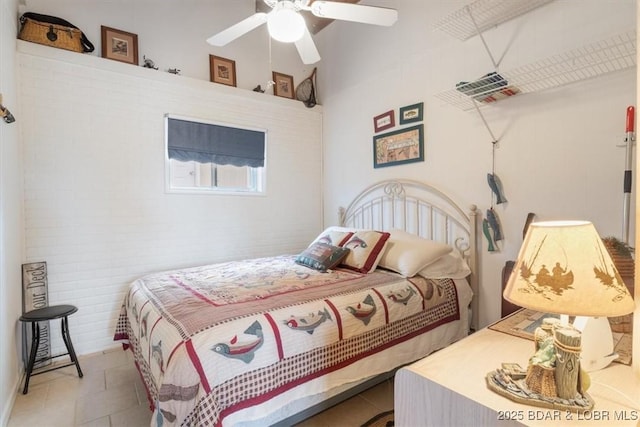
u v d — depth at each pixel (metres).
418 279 2.25
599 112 1.87
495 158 2.37
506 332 1.26
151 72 2.94
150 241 2.98
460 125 2.59
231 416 1.32
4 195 1.93
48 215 2.53
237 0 3.51
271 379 1.45
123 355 2.67
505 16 2.25
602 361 0.98
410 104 2.98
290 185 3.82
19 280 2.32
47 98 2.52
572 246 0.85
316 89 4.10
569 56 1.94
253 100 3.53
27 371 2.12
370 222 3.41
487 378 0.90
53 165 2.54
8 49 2.14
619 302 0.80
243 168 3.56
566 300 0.81
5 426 1.78
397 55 3.10
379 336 1.86
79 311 2.67
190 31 3.24
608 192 1.84
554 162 2.06
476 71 2.46
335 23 3.82
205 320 1.50
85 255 2.69
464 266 2.51
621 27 1.79
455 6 2.59
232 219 3.43
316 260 2.60
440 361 1.03
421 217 2.91
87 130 2.68
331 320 1.69
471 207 2.46
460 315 2.33
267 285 2.09
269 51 3.73
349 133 3.67
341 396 1.74
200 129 3.21
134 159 2.89
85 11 2.76
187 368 1.28
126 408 1.95
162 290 2.05
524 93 2.20
